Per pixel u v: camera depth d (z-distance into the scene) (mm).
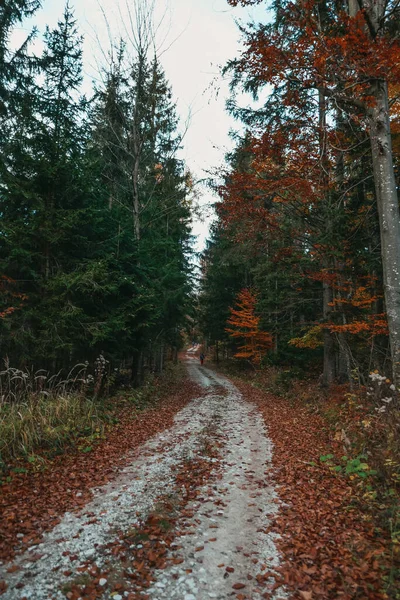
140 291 12852
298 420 10289
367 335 10898
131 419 10023
